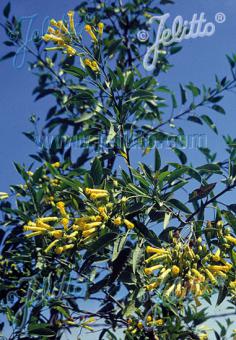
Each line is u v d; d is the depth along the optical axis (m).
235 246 1.19
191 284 1.12
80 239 1.22
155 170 1.25
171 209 1.25
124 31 1.92
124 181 1.25
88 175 1.22
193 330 1.36
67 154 1.67
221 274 1.16
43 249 1.38
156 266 1.15
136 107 1.37
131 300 1.19
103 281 1.22
